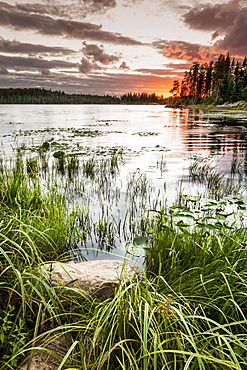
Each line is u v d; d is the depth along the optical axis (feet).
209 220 11.93
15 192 13.08
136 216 13.96
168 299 5.10
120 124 84.58
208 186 19.45
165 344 4.86
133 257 10.04
